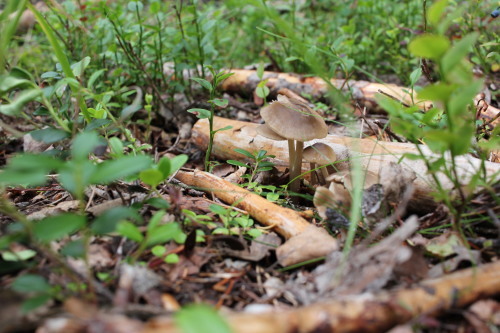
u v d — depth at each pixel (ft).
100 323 1.14
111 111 1.95
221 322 1.06
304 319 1.17
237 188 1.54
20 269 1.30
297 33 2.39
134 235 1.23
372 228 1.41
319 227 1.44
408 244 1.37
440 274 1.30
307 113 1.50
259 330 1.15
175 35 2.10
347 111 1.41
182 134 2.00
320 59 2.25
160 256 1.34
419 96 1.22
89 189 1.57
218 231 1.39
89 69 2.05
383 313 1.19
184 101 2.15
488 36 1.98
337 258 1.30
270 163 1.62
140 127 2.04
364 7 2.38
